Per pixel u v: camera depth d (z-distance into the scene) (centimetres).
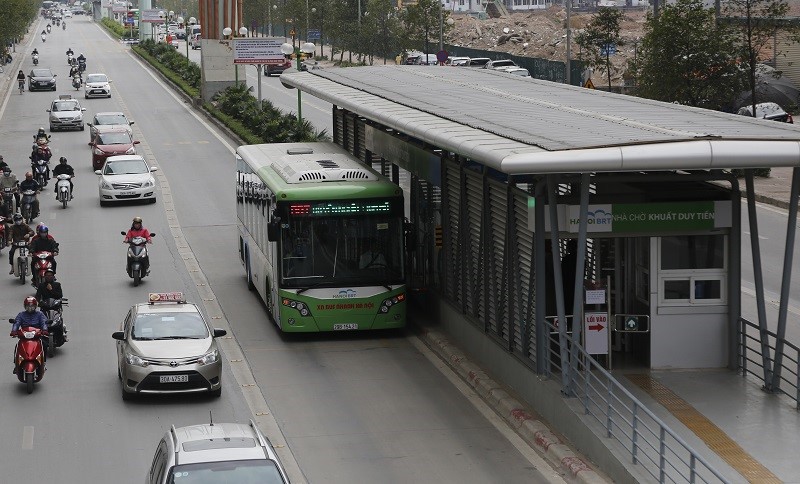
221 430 1470
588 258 2203
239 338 2625
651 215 1970
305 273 2541
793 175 1889
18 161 5553
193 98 7969
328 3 11162
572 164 1698
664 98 5188
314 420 2033
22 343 2228
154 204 4494
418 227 2825
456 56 10212
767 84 6275
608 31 6266
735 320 2059
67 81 10094
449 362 2405
